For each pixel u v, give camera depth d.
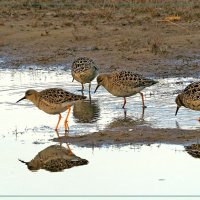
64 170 13.59
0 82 21.22
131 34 26.95
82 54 24.62
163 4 33.06
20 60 24.53
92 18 29.95
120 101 18.73
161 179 12.97
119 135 15.28
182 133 15.29
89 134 15.49
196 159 13.88
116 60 23.55
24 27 28.59
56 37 26.98
